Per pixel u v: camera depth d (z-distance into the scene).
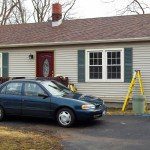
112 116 14.74
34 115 13.06
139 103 15.55
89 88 18.41
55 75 19.17
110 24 19.91
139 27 18.44
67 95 13.10
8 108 13.52
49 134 11.20
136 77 16.92
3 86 13.82
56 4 21.72
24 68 20.03
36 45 19.48
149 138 10.50
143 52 17.20
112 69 17.94
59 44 18.89
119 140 10.30
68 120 12.41
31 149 9.16
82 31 19.62
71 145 9.76
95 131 11.69
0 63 20.70
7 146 9.30
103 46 18.05
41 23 22.94
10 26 23.72
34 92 13.14
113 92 17.89
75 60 18.70
